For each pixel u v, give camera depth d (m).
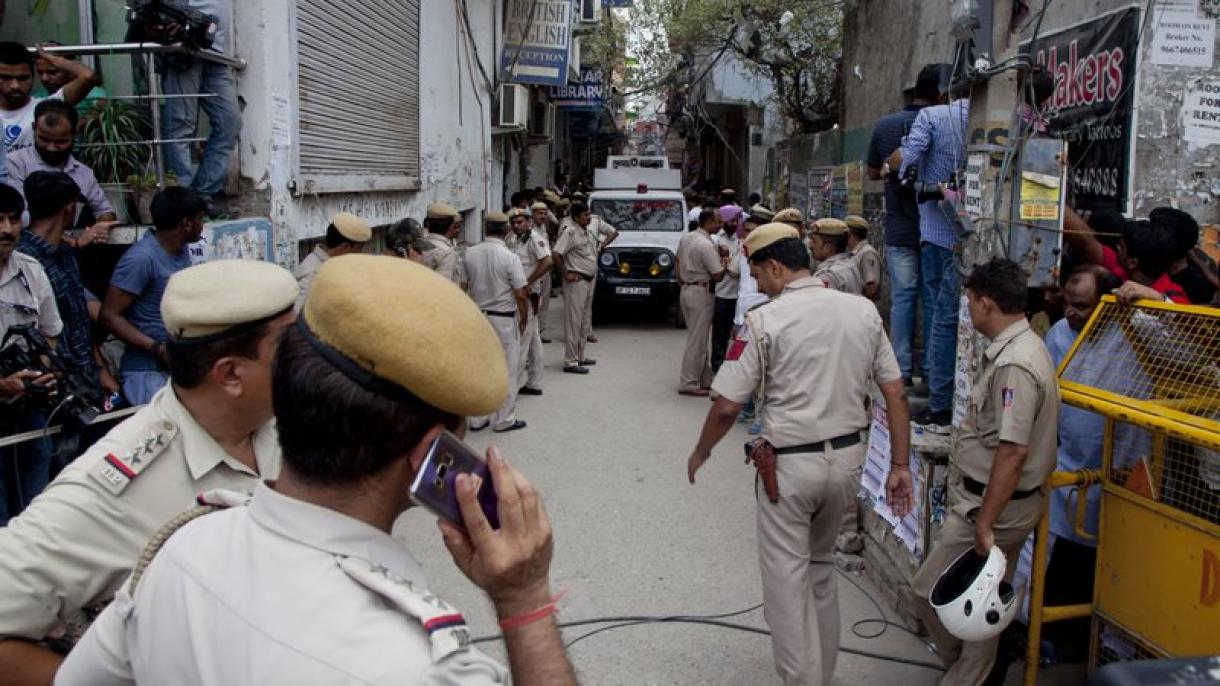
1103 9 6.29
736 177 25.02
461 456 1.30
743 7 16.12
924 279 6.07
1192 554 3.11
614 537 5.68
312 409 1.24
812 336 3.65
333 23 7.96
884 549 5.04
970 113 4.41
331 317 1.25
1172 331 3.34
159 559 1.35
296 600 1.21
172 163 5.86
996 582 3.18
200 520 1.39
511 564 1.29
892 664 4.21
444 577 5.07
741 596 4.88
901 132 6.48
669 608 4.74
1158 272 4.34
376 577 1.24
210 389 1.99
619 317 15.30
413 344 1.22
